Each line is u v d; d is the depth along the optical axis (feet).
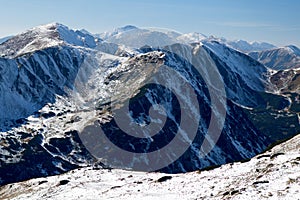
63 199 223.30
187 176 225.35
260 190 149.18
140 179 245.24
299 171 164.04
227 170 215.92
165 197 181.68
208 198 161.99
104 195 211.61
